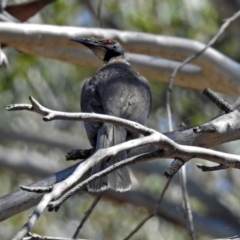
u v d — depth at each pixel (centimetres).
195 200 1667
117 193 1521
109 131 743
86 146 1642
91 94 870
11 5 1081
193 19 1617
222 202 1628
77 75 1634
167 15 1603
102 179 669
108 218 1611
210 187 1694
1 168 1656
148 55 1156
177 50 1109
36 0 1089
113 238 1602
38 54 1096
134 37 1074
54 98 1623
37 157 1686
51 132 1675
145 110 852
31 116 1711
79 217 1602
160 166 1556
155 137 569
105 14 1600
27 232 492
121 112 832
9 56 1564
